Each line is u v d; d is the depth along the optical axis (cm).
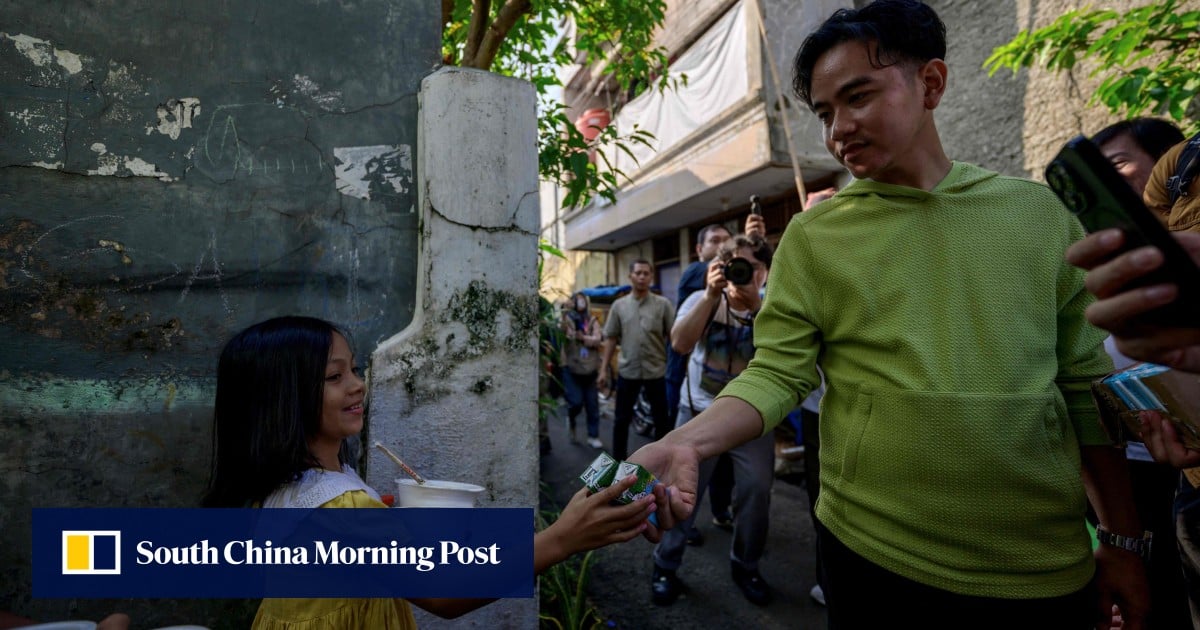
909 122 105
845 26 104
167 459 165
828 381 120
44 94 158
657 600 271
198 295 169
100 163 162
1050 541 100
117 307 162
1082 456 114
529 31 298
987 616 99
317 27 181
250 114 174
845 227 115
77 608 158
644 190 794
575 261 1352
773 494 422
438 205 180
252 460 113
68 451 158
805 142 564
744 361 275
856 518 112
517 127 190
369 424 172
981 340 101
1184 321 61
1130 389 98
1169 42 263
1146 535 112
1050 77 388
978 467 99
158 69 167
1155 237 59
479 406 182
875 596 108
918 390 102
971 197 107
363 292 184
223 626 169
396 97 188
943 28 108
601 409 822
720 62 621
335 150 182
